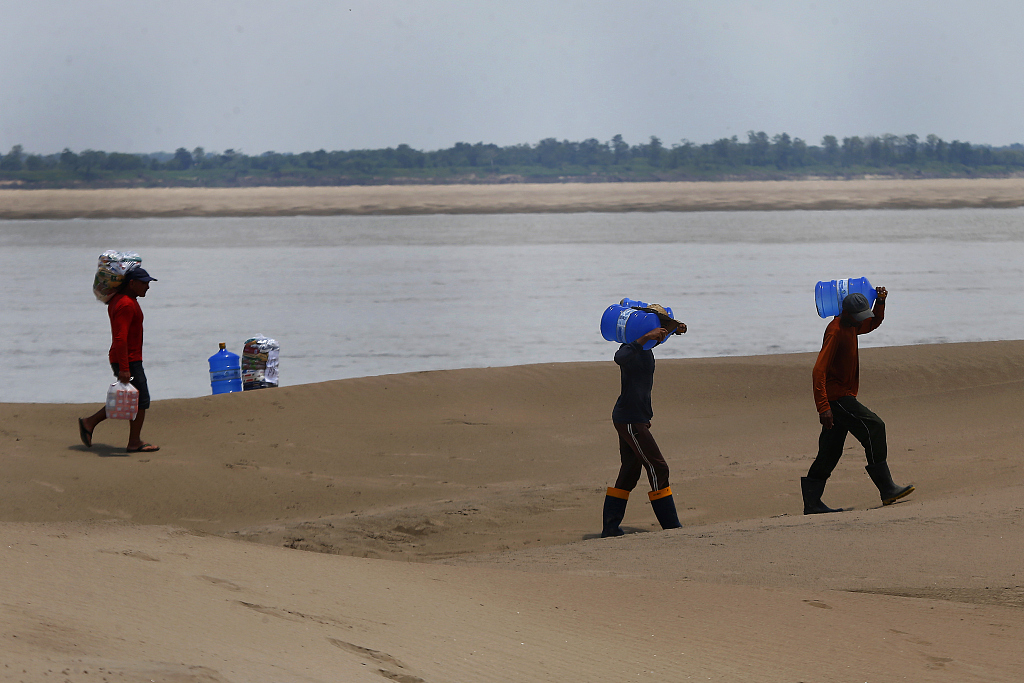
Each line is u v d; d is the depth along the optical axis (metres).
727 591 21.81
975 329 90.50
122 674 11.75
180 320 103.06
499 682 14.59
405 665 14.80
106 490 37.56
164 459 43.06
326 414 53.62
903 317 98.81
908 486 32.25
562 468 43.88
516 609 19.89
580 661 16.19
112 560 19.42
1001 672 16.16
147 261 183.62
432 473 43.12
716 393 58.91
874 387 57.91
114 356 43.16
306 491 39.56
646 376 31.88
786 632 18.50
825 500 34.66
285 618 16.77
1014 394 48.91
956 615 19.55
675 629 18.67
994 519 26.17
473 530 33.34
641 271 151.50
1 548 19.14
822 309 33.03
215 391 67.81
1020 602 20.12
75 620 14.40
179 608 16.28
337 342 88.38
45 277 156.00
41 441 44.66
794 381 60.09
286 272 158.25
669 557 25.73
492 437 49.72
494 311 107.44
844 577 22.64
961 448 39.47
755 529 28.41
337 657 14.60
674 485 38.62
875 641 17.91
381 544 31.42
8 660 11.63
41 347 88.94
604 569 24.88
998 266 155.50
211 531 33.50
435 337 90.56
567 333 92.00
